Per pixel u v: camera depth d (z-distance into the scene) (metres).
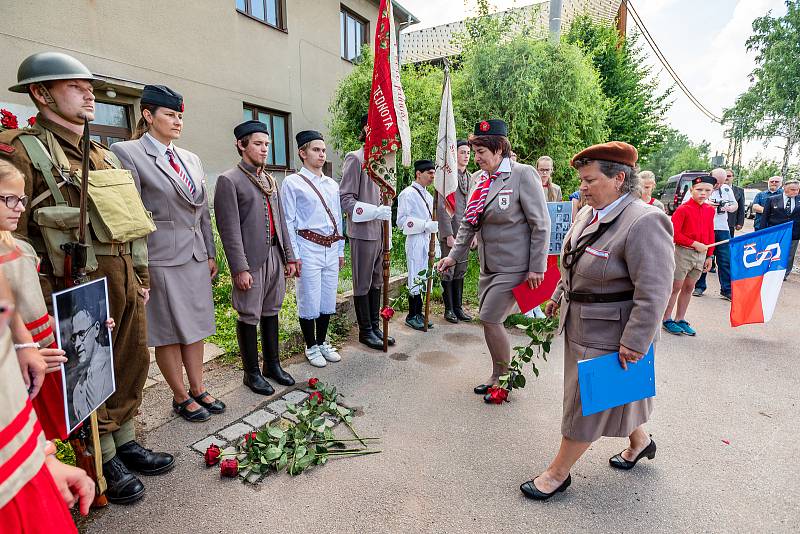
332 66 10.38
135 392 2.36
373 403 3.22
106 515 2.07
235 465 2.33
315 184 3.70
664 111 14.40
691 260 4.70
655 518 2.13
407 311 5.58
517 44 7.71
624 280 2.03
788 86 25.36
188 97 7.21
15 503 0.87
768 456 2.65
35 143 1.86
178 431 2.76
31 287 1.32
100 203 2.01
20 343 1.20
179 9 6.90
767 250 4.52
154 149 2.56
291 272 3.49
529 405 3.23
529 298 3.10
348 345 4.38
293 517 2.10
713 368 3.95
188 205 2.67
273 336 3.45
